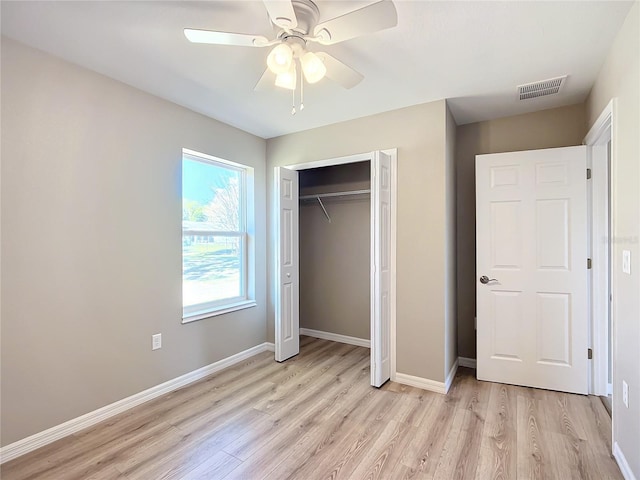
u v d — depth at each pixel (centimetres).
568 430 213
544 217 274
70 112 213
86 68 221
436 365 272
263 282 375
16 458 188
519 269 281
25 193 194
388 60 214
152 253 261
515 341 282
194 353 295
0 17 170
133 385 248
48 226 203
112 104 235
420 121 282
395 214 292
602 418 227
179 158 282
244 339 349
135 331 250
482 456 188
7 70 187
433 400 255
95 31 183
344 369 320
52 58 205
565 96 268
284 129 345
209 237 322
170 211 275
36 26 178
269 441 204
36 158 198
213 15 171
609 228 260
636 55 161
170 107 274
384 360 285
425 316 278
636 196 162
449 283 288
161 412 239
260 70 226
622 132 181
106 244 232
